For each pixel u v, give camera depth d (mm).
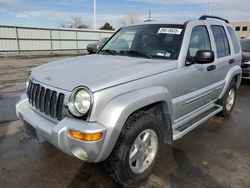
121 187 2668
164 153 3414
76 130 2164
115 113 2254
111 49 3916
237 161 3250
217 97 4434
